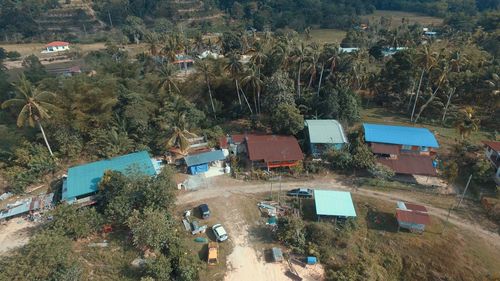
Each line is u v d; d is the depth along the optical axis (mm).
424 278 46625
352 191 61656
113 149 68312
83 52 162875
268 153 67125
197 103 90125
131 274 45469
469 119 68688
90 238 51188
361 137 72000
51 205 56500
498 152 62188
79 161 68625
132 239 50531
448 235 51656
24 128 69125
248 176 65812
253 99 88438
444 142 75375
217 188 63094
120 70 92938
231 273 46750
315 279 46156
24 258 41156
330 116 81188
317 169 66875
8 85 87312
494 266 46781
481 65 93812
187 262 45750
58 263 42000
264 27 197125
